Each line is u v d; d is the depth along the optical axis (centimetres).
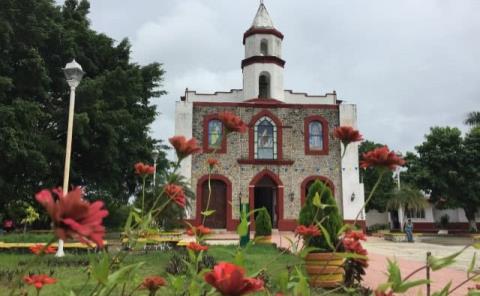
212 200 2475
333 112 2664
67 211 106
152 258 1135
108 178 2322
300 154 2588
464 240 2470
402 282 216
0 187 1872
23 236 1775
